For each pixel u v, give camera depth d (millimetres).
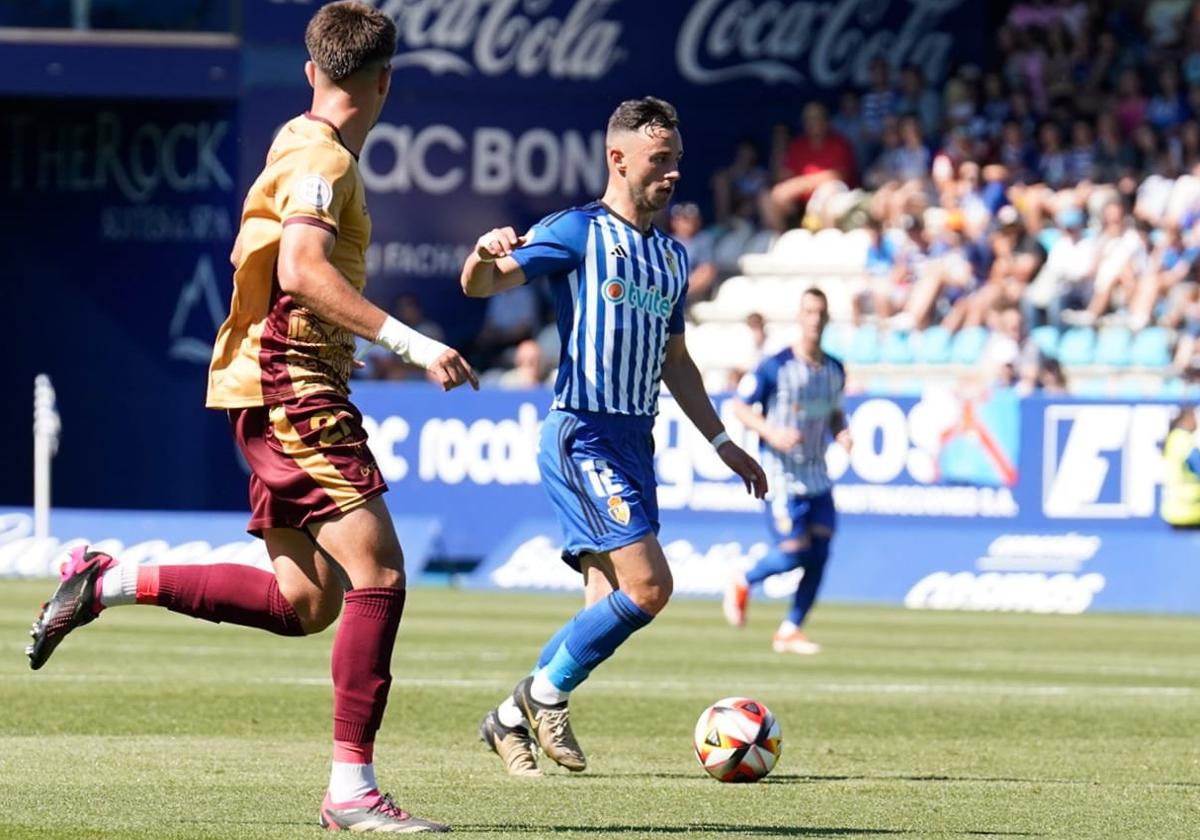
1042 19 86938
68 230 83312
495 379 80875
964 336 76625
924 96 85312
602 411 24734
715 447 26234
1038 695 38000
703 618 58531
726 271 83312
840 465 67438
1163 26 86750
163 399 81812
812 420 48656
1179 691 39250
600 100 85250
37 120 83250
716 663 44062
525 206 85000
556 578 67438
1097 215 79812
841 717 33406
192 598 19938
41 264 83812
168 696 33844
